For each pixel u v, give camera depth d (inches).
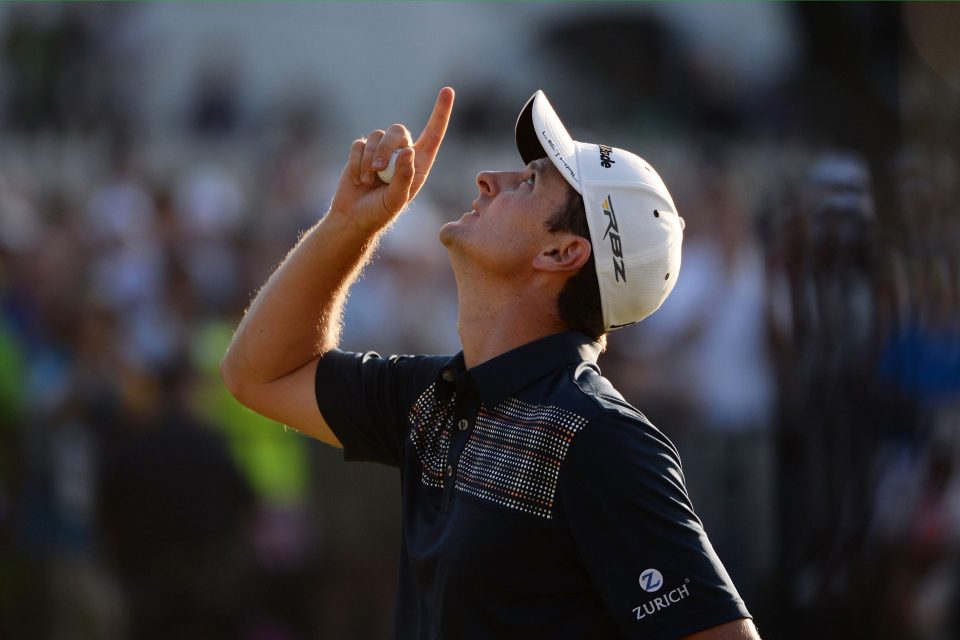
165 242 932.6
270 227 1014.4
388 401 349.1
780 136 1228.5
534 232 322.7
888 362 771.4
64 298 862.5
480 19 1396.4
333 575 810.2
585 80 1369.3
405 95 1362.0
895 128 1105.4
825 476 776.9
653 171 334.6
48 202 1019.3
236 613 793.6
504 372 311.6
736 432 817.5
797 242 784.9
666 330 874.8
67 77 1216.2
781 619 785.6
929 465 778.8
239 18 1312.7
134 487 794.2
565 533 288.5
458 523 300.0
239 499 801.6
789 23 1270.9
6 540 804.0
